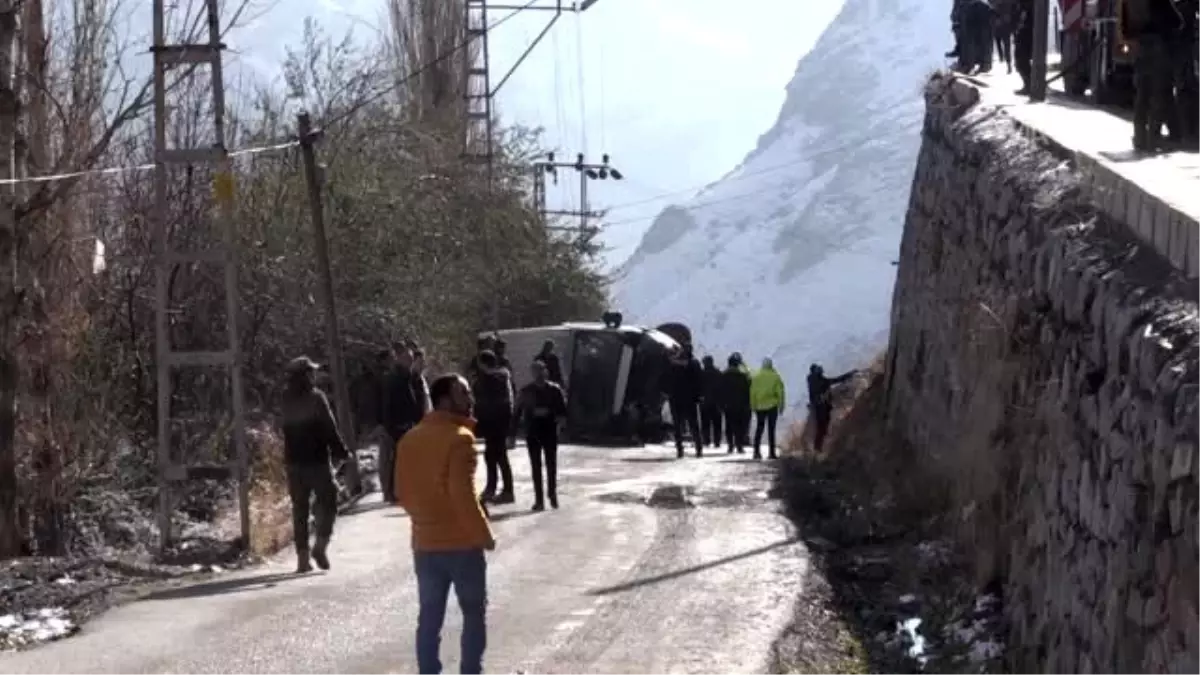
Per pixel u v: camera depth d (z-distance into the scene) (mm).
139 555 16344
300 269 30484
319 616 12680
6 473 16156
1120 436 8773
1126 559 8312
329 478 15109
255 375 28422
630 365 35656
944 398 18297
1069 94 20453
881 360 30594
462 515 9242
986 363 14922
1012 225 14359
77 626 12281
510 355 36625
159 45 16594
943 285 19938
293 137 31578
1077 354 10414
